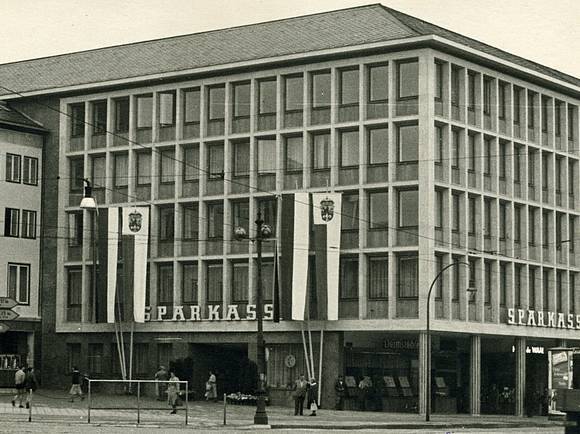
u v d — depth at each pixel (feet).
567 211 244.63
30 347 239.09
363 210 208.64
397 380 209.77
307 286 209.97
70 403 186.29
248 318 217.36
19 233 237.45
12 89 246.88
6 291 234.38
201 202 224.94
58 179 240.12
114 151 234.79
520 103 232.94
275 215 218.18
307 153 214.28
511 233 226.17
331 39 214.48
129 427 133.39
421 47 204.74
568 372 183.93
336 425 151.94
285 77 218.18
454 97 214.28
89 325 233.76
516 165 231.09
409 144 205.98
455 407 220.64
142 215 226.17
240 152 222.69
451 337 221.87
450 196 208.54
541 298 234.79
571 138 249.14
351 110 210.79
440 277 207.62
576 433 101.35
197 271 225.76
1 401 192.54
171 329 226.17
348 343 211.41
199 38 239.30
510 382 232.12
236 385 222.48
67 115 240.73
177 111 228.22
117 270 231.09
